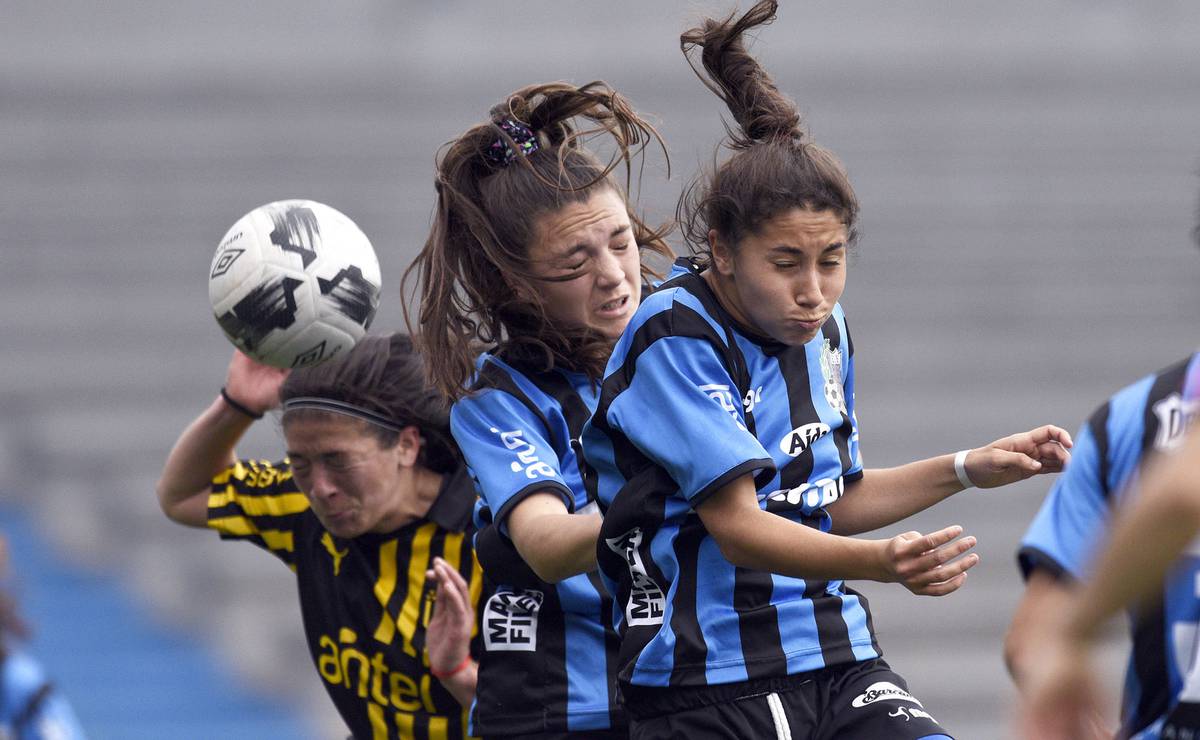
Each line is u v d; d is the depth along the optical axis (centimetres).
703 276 1097
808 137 1118
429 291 1265
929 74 6350
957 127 6125
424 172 5772
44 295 5138
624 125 1298
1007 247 5541
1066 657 598
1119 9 6662
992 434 4500
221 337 5019
